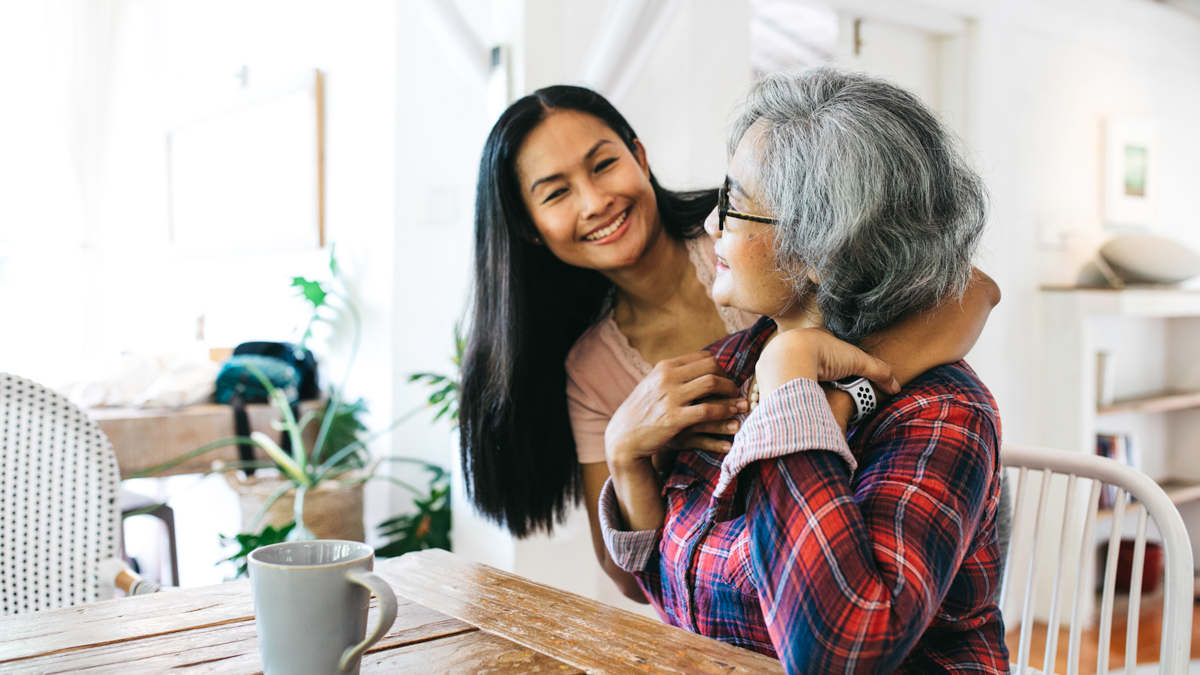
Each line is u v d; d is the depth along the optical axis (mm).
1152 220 3488
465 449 1214
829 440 655
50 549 1131
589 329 1249
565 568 2084
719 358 948
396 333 2617
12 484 1130
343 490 2439
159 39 4051
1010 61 2898
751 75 2322
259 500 2473
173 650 657
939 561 608
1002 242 2879
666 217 1224
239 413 2592
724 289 824
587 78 1995
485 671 620
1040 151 3045
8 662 633
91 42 3822
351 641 577
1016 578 2846
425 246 2631
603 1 2191
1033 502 2859
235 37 3477
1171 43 3490
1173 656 913
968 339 768
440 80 2613
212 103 3590
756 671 629
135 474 2420
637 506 936
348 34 2799
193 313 3729
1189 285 3623
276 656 566
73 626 715
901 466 658
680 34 2203
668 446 932
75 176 3785
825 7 2564
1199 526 3357
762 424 681
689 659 650
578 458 1229
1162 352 3502
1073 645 1083
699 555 811
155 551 3150
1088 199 3242
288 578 554
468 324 1207
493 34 2037
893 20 2691
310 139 2963
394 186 2570
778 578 631
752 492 700
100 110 3873
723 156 2262
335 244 2852
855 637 578
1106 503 2998
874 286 714
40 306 3752
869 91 716
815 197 702
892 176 684
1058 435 2953
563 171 1091
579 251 1138
